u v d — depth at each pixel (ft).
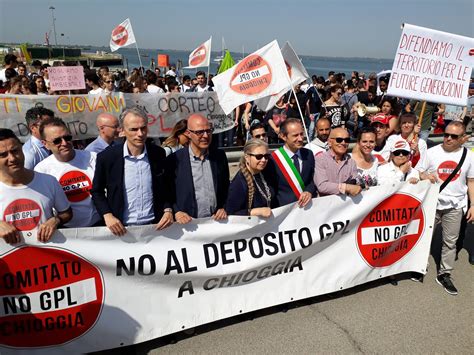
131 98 23.99
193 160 11.22
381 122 15.84
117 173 10.25
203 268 11.07
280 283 12.34
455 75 16.78
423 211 14.23
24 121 21.63
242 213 11.79
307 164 12.84
